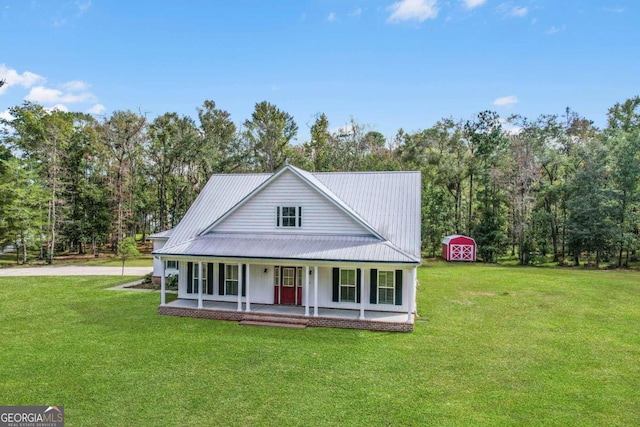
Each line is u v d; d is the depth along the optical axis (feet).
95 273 105.09
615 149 117.70
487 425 30.60
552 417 31.89
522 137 148.87
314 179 70.28
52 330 54.13
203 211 74.49
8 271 110.42
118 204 159.33
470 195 153.69
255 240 65.00
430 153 151.84
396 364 42.55
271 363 42.70
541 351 46.65
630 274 101.65
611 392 36.35
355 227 62.80
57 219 140.15
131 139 159.12
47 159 145.59
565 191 127.24
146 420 31.30
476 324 57.52
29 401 34.35
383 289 60.49
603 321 59.16
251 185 79.05
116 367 41.47
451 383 38.01
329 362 43.04
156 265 87.35
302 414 32.19
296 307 62.69
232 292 66.44
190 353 45.52
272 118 159.33
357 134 167.63
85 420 31.27
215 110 163.73
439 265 120.98
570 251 125.39
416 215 64.90
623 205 115.03
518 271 107.04
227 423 30.86
